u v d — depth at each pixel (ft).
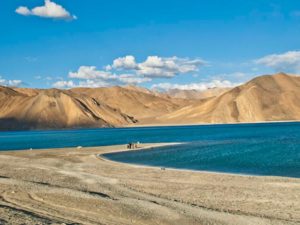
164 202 82.64
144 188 104.78
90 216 68.18
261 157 186.19
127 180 119.34
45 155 220.23
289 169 146.20
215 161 176.86
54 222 60.80
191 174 133.90
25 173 137.59
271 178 120.78
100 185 108.88
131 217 67.92
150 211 72.02
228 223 65.41
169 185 109.91
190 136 419.33
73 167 159.43
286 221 68.80
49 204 77.51
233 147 247.70
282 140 301.43
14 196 85.35
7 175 131.85
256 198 90.22
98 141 374.63
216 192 98.53
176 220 66.59
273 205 82.84
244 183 111.86
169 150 240.12
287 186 104.83
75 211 71.77
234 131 508.94
